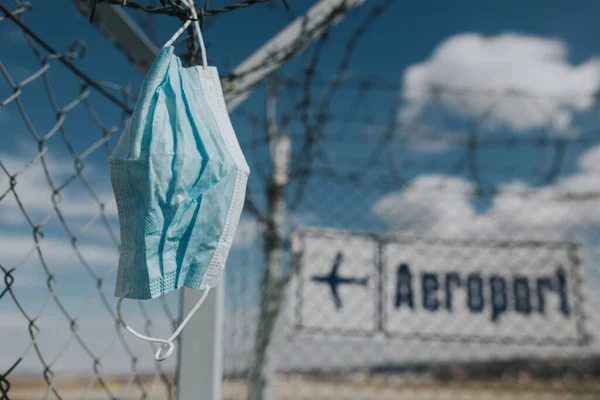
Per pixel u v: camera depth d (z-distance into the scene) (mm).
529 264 3447
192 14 1012
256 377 3094
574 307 3395
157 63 929
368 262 3385
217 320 1738
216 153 921
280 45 1771
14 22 1195
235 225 922
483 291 3416
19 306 1098
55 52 1318
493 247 3469
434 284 3412
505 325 3373
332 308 3301
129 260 844
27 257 1131
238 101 1831
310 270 3316
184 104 934
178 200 857
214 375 1696
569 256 3451
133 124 869
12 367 1069
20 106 1149
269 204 3201
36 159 1178
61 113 1284
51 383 1152
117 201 865
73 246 1272
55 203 1228
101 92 1468
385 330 3316
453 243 3467
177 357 1717
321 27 1807
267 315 3209
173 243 869
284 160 3191
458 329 3357
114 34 1613
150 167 845
